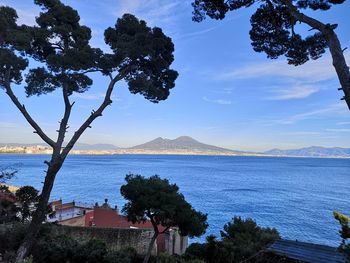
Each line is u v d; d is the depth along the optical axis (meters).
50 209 24.67
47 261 16.12
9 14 16.42
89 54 15.95
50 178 15.66
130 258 17.28
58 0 17.16
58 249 16.25
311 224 58.16
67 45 17.11
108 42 18.17
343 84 9.38
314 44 12.81
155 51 17.19
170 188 16.42
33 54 17.00
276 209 73.25
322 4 11.51
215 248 17.42
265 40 13.34
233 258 16.97
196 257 17.16
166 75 18.53
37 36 15.98
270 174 179.50
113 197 86.31
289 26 12.80
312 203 81.94
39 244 16.34
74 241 17.41
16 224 19.11
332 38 9.84
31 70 16.88
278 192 102.50
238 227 21.50
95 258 16.16
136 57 16.62
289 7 10.81
